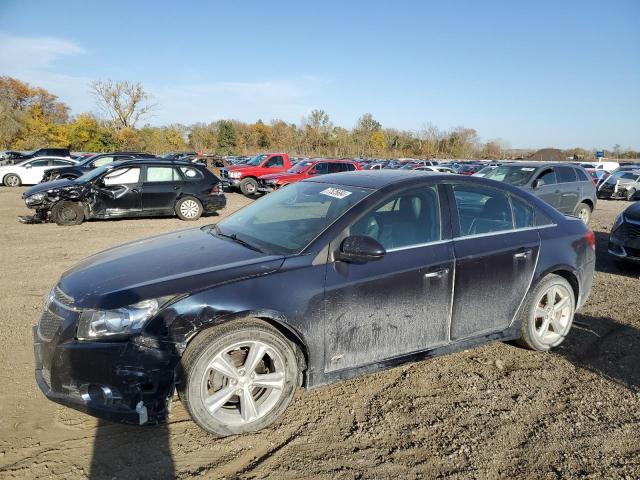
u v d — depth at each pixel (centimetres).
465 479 258
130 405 267
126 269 307
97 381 265
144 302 268
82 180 1153
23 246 857
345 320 310
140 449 279
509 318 387
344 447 284
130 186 1173
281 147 7044
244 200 1845
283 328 302
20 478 253
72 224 1119
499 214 390
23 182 2320
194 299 273
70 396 272
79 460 268
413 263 331
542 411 325
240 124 7381
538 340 407
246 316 280
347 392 348
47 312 297
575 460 274
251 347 288
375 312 320
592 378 371
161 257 324
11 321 474
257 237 346
